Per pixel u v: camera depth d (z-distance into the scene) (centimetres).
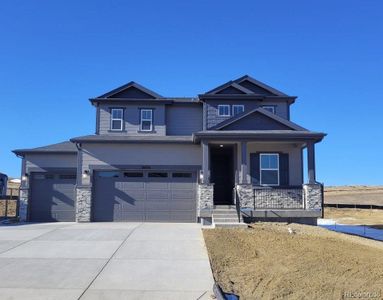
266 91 2480
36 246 1248
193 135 2003
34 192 2244
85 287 830
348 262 1059
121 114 2392
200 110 2453
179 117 2439
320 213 1881
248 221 1866
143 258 1088
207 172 1931
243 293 809
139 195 2077
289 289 823
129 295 782
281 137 1919
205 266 1005
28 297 762
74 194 2242
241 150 1945
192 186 2089
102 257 1098
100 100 2373
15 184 4891
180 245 1267
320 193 1900
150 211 2066
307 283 863
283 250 1205
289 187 1994
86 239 1377
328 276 920
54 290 807
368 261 1077
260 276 927
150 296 779
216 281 879
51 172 2255
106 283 859
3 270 957
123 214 2062
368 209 3903
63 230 1611
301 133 1920
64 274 925
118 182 2084
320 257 1111
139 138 2139
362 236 1792
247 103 2397
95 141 2080
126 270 965
